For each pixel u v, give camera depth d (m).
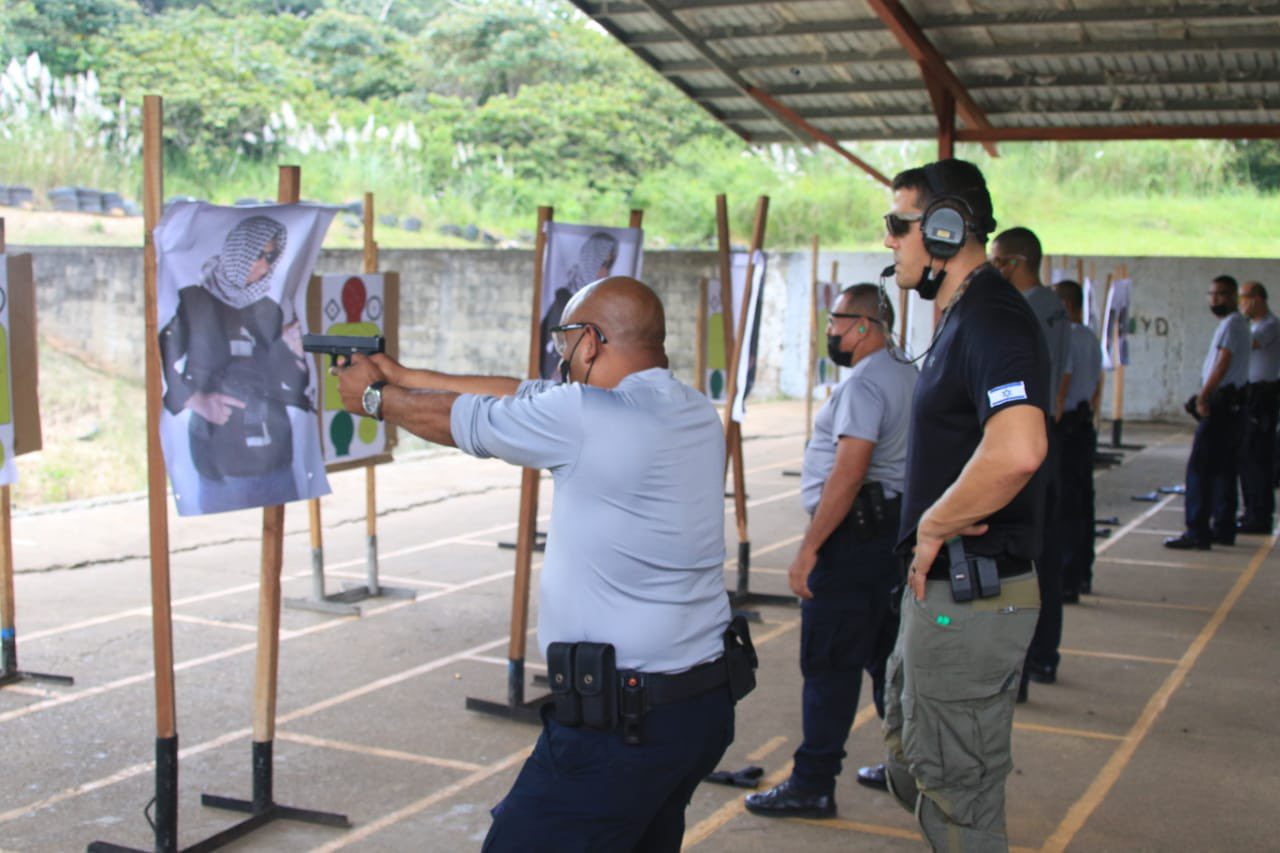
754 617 6.78
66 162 21.31
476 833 3.92
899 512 3.81
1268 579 7.92
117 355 16.33
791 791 4.07
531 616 6.77
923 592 2.81
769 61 11.83
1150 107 12.49
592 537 2.38
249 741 4.72
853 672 3.97
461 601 7.08
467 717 5.06
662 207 25.67
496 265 18.12
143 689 5.32
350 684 5.48
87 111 22.25
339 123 26.14
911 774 3.12
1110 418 17.91
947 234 2.86
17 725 4.85
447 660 5.90
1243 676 5.79
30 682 5.38
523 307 18.09
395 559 8.18
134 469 13.98
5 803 4.09
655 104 28.48
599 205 25.83
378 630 6.41
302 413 3.88
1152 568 8.26
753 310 6.66
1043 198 26.05
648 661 2.37
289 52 28.58
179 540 8.45
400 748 4.70
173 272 3.50
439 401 2.50
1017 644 2.79
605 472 2.37
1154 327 17.62
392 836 3.89
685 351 18.67
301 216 3.75
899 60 11.48
